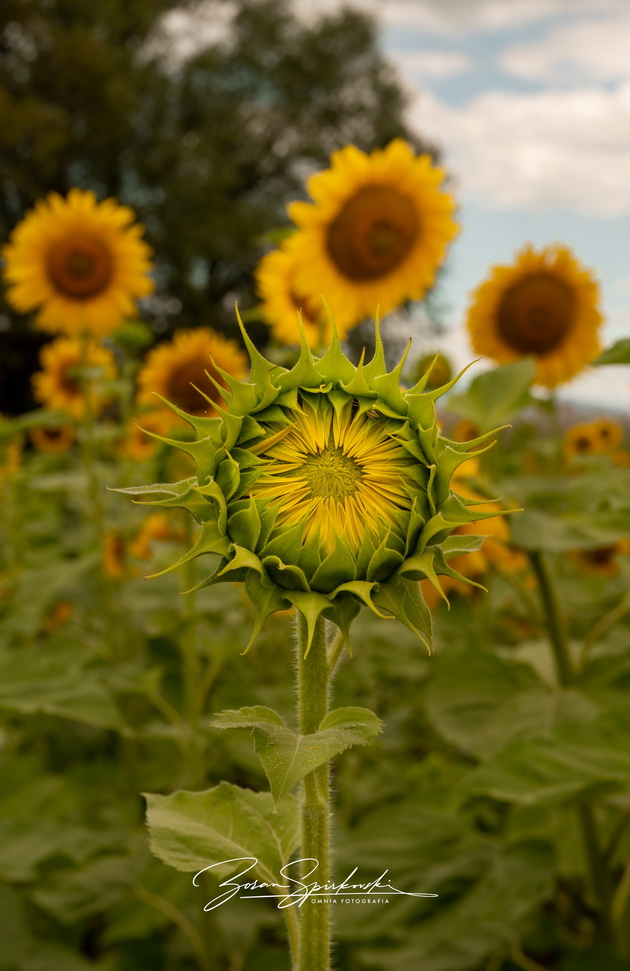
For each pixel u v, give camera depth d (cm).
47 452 955
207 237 3916
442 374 456
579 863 377
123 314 635
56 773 548
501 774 272
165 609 432
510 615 604
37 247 619
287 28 4891
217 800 200
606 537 311
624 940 349
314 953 182
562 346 528
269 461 173
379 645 521
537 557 347
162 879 389
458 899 311
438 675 362
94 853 348
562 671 357
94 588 595
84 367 583
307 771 140
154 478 439
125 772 504
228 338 4025
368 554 166
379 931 305
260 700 442
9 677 347
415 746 558
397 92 4922
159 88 4316
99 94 3900
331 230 504
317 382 179
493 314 531
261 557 167
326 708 175
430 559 164
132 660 564
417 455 174
